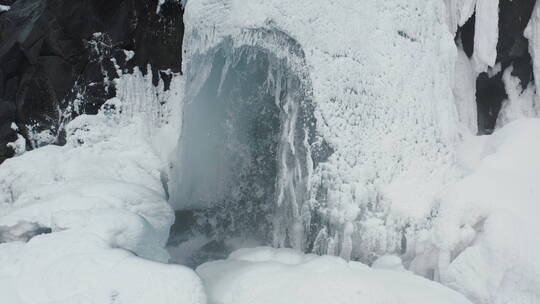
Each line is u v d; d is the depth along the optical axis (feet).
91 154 24.08
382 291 14.58
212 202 25.25
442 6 21.56
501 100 26.13
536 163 18.61
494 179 18.40
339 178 19.30
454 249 17.99
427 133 19.83
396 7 20.39
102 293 12.46
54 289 12.98
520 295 15.97
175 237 24.71
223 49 22.62
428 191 19.07
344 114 19.65
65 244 14.43
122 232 15.89
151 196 20.12
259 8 20.47
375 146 19.42
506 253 16.74
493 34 23.49
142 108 25.93
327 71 19.77
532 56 24.08
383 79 19.86
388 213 19.01
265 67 22.63
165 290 12.44
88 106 25.17
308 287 14.83
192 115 24.56
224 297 15.65
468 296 16.93
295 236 20.24
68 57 25.17
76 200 18.26
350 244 19.01
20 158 23.68
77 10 24.82
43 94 25.43
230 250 24.02
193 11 22.12
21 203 20.62
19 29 25.45
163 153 25.58
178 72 26.50
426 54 20.56
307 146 19.95
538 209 17.43
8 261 14.39
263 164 24.06
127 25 25.40
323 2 20.06
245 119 24.27
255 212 24.14
